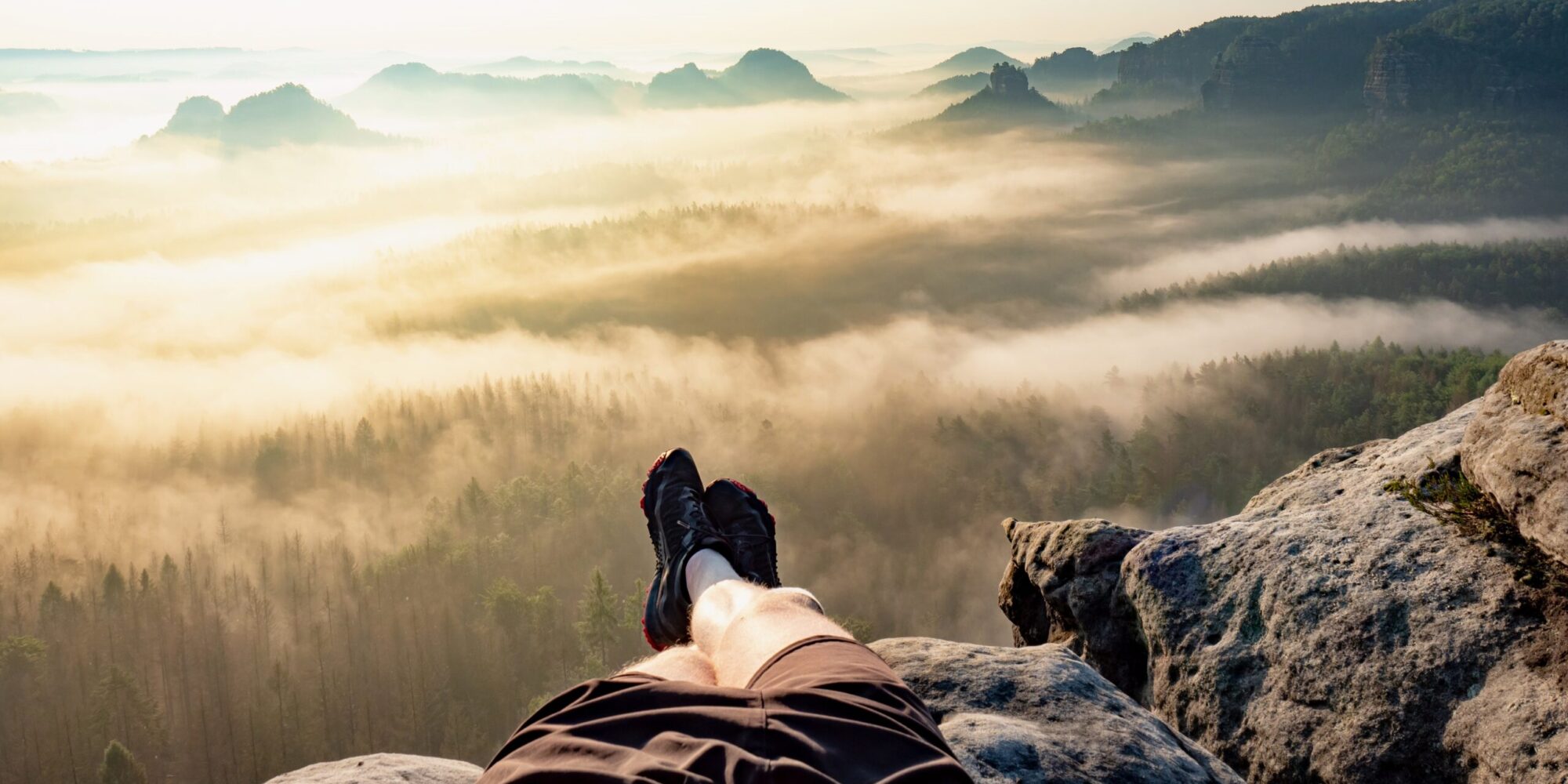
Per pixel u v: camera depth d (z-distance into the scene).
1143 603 4.16
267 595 112.94
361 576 118.12
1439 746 2.94
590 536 125.69
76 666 94.25
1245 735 3.49
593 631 88.50
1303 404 155.38
